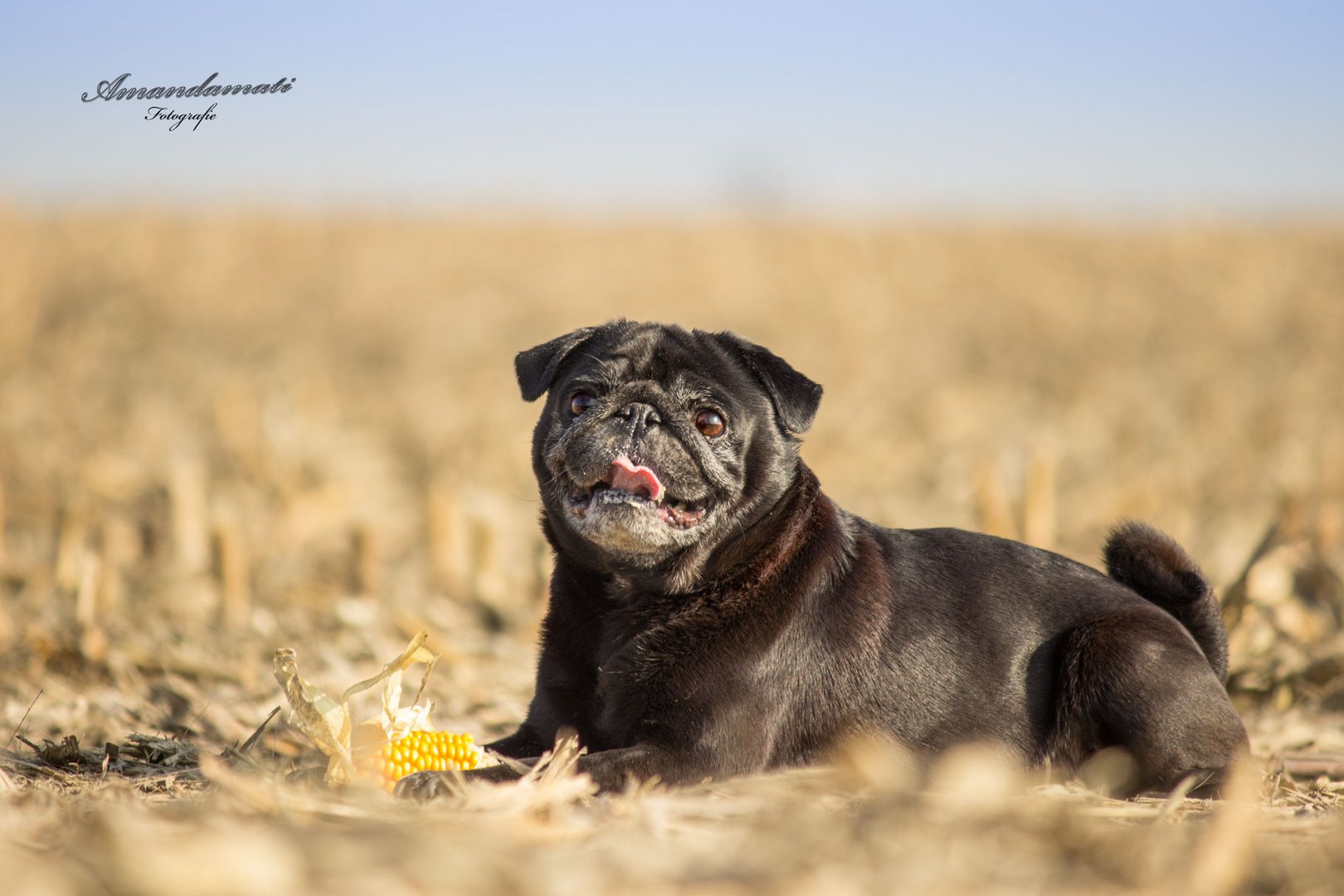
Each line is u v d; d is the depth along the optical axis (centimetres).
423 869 488
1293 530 1455
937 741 827
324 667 1162
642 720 805
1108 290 4269
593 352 889
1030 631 863
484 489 1884
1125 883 524
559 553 879
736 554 829
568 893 488
